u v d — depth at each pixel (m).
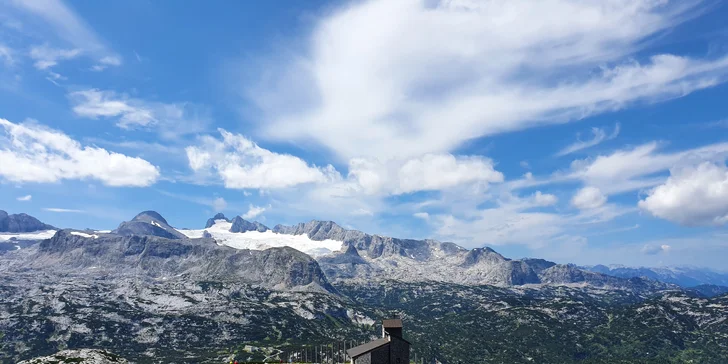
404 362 152.00
